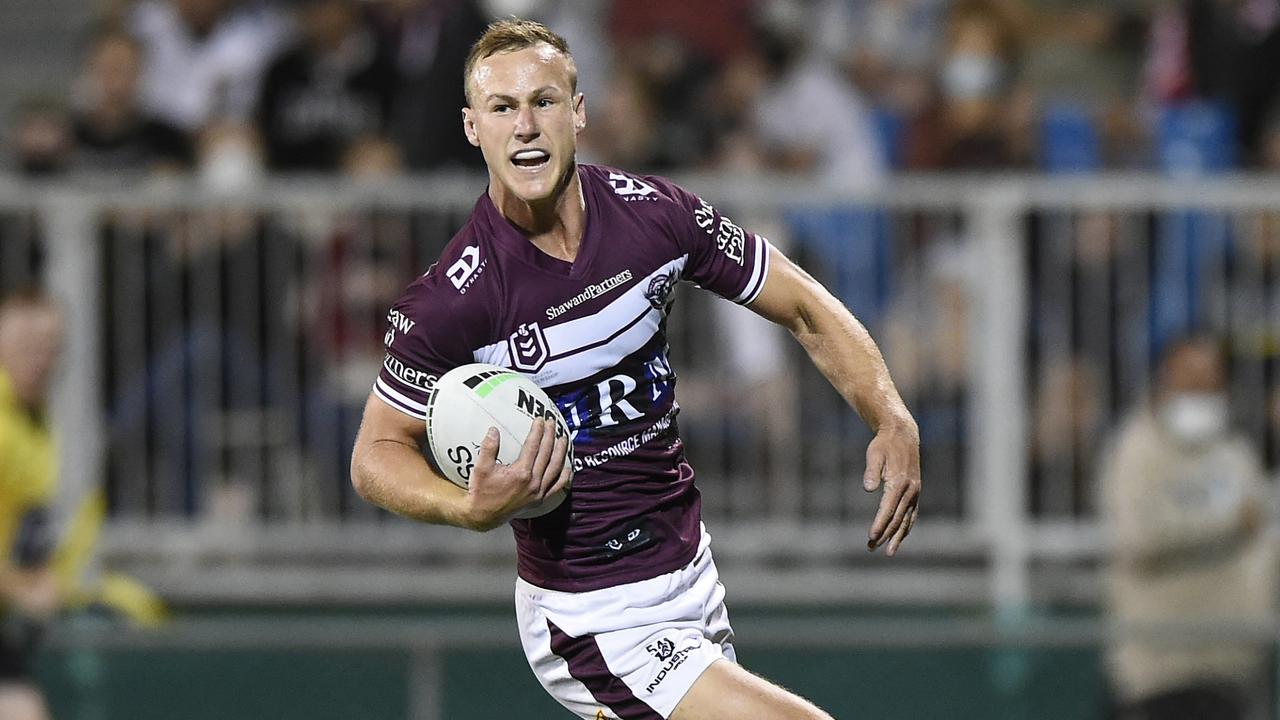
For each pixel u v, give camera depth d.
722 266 15.41
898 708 26.84
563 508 15.38
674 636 15.59
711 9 37.28
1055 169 31.58
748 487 27.78
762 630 25.64
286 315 27.53
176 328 27.50
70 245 27.41
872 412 15.43
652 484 15.51
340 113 31.91
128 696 26.83
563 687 16.03
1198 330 26.61
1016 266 27.52
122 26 34.91
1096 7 42.62
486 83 14.22
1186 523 26.69
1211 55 34.38
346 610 28.02
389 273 27.53
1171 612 26.84
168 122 31.83
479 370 14.52
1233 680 25.64
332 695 26.80
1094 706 26.47
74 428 27.41
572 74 14.48
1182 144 32.19
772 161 32.38
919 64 36.69
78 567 26.64
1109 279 27.50
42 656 26.81
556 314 14.75
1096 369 27.55
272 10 35.31
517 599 16.20
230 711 26.78
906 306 27.56
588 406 15.11
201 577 27.84
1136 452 26.89
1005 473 27.64
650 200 15.10
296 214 27.50
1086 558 27.86
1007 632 25.06
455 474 14.32
